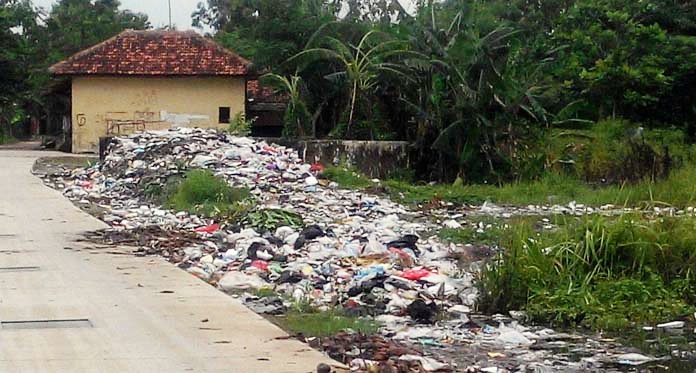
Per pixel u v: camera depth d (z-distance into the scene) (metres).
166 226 18.14
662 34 37.72
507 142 32.25
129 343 8.51
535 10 45.84
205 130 30.91
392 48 34.31
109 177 27.00
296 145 31.22
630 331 10.78
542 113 31.58
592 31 38.50
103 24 64.88
